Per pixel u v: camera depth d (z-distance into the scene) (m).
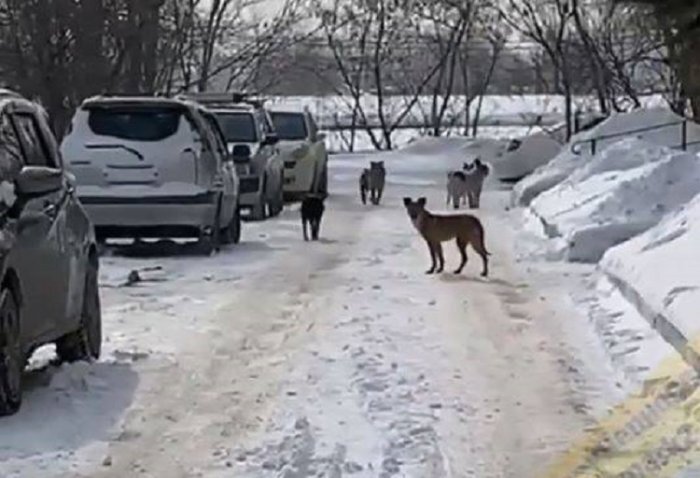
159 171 21.67
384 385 11.63
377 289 17.78
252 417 10.56
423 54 71.44
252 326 14.85
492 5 69.88
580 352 13.12
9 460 9.30
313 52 72.88
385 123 70.31
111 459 9.35
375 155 59.97
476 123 70.00
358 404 10.95
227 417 10.55
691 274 14.29
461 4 66.50
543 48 65.75
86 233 12.87
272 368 12.47
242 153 29.73
